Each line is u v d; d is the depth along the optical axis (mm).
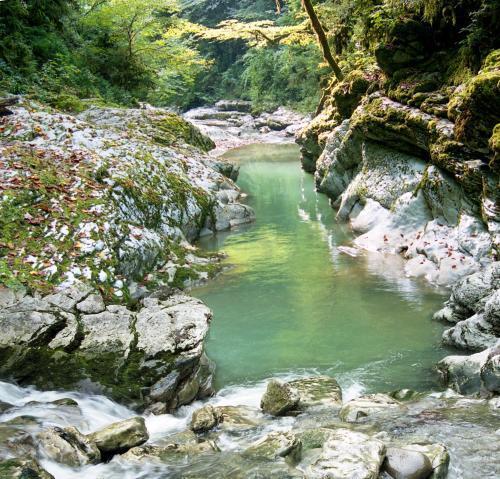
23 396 4742
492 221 7230
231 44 36969
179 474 3740
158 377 4941
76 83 16125
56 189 7672
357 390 5172
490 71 7152
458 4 8734
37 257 6344
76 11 19188
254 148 24547
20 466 3518
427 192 8461
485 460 3760
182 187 10273
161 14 29797
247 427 4461
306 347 6043
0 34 13742
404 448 3836
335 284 7672
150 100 22078
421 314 6625
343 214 10859
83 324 5480
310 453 3906
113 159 9492
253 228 10883
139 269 7270
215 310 7016
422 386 5180
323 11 15172
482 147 7328
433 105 8547
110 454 4102
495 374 4750
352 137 11102
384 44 9719
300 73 26875
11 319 5320
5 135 9250
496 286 6004
